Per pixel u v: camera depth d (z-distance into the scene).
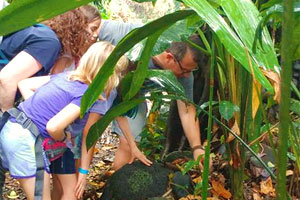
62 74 1.79
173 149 2.50
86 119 1.81
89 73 1.73
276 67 1.09
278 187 0.81
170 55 1.91
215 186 2.02
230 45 1.01
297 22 0.87
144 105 2.27
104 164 2.75
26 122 1.71
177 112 2.43
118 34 2.08
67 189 1.94
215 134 2.37
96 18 1.96
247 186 2.10
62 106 1.72
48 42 1.76
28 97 1.75
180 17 1.08
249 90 1.71
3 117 1.75
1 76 1.72
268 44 1.11
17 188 2.46
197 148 2.05
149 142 2.51
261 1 1.63
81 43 1.91
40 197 1.73
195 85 2.41
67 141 1.81
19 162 1.72
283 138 0.78
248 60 1.02
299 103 1.50
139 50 1.44
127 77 1.59
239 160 1.83
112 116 1.46
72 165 1.92
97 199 2.25
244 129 1.78
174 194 2.04
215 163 2.19
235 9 1.06
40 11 0.81
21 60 1.73
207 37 2.06
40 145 1.73
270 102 1.55
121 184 2.03
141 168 2.08
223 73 1.79
